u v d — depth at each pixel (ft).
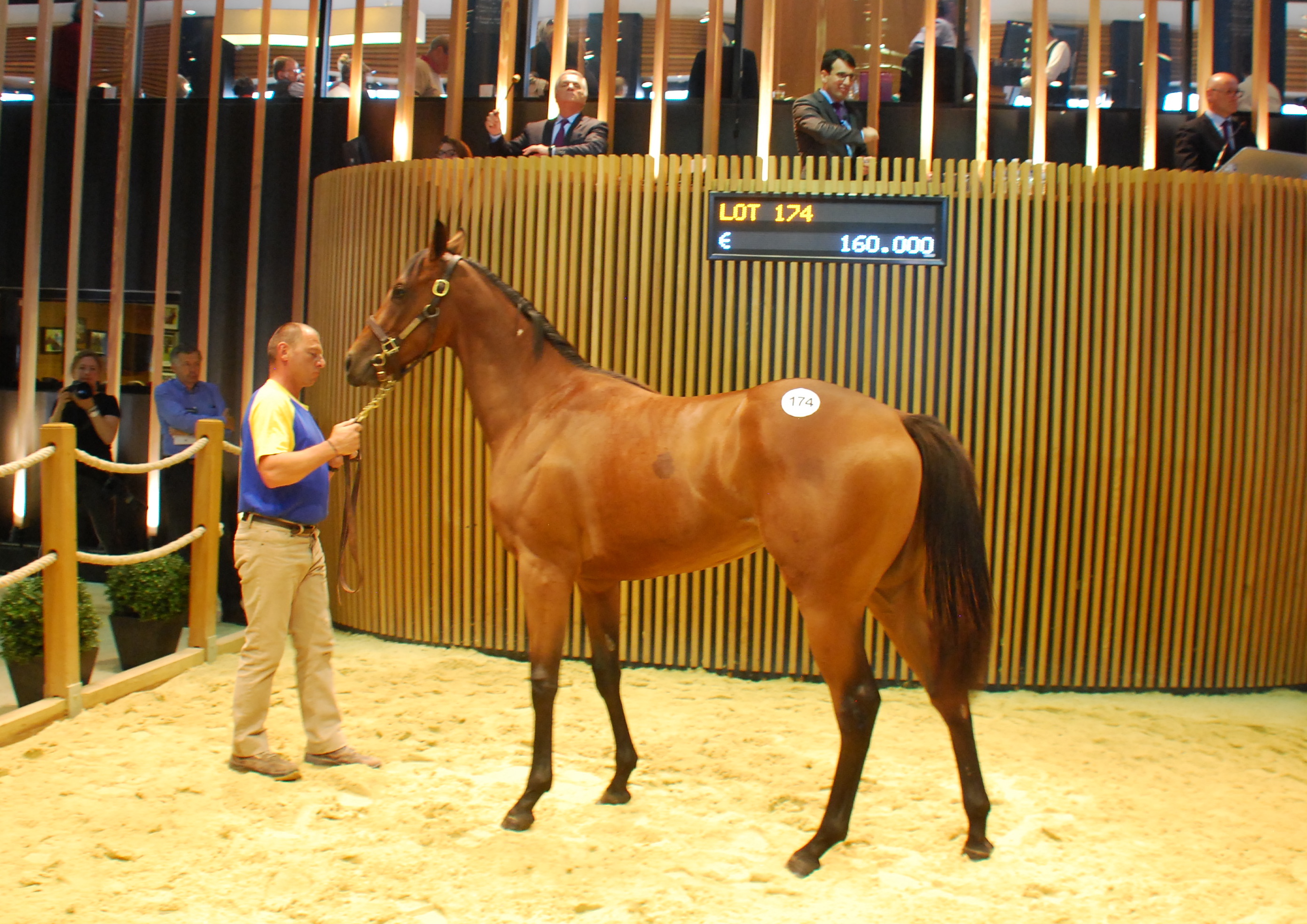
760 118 18.07
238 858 8.90
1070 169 15.62
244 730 11.09
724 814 10.29
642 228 16.30
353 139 19.42
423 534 17.19
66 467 12.76
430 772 11.36
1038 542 15.72
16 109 21.66
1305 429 15.90
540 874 8.68
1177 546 15.75
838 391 9.16
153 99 21.30
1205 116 17.60
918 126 18.94
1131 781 11.67
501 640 16.83
